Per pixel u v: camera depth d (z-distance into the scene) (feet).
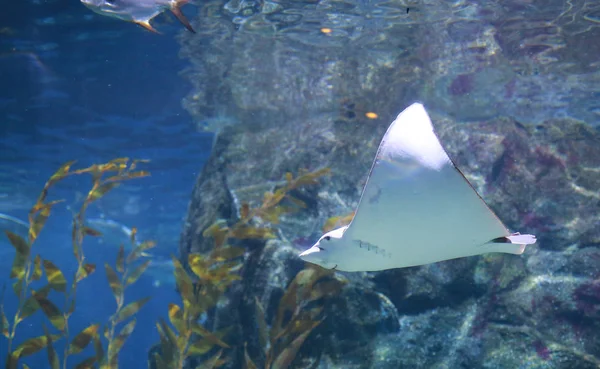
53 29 27.94
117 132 41.29
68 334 12.88
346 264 11.26
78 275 13.44
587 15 24.79
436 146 8.94
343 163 24.66
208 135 40.70
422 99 31.42
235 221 19.71
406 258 10.84
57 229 75.00
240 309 17.17
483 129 25.88
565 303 18.61
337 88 30.71
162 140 42.68
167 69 31.73
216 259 13.87
